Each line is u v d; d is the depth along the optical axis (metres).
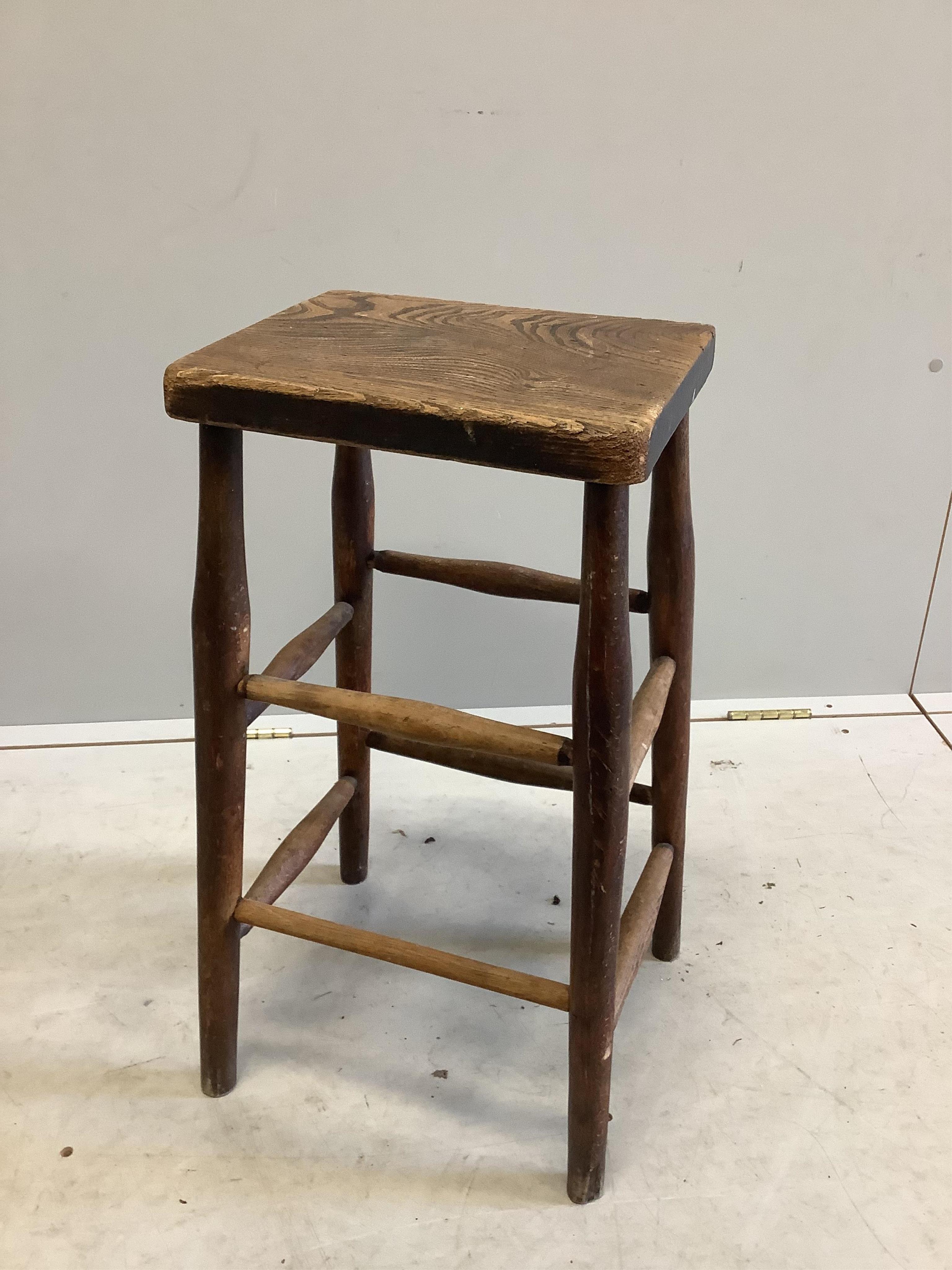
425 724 0.86
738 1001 1.15
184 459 1.44
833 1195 0.95
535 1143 1.00
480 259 1.35
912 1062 1.08
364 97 1.25
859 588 1.61
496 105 1.26
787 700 1.70
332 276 1.35
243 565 0.88
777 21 1.23
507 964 1.20
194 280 1.34
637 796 1.14
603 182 1.31
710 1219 0.93
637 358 0.85
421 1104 1.04
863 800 1.48
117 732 1.61
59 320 1.34
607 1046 0.90
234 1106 1.03
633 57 1.24
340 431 0.77
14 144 1.24
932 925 1.25
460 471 1.46
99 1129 1.00
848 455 1.50
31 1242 0.90
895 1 1.22
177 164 1.27
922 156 1.30
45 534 1.48
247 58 1.22
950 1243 0.91
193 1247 0.90
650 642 1.07
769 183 1.31
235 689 0.91
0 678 1.59
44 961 1.18
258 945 1.23
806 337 1.41
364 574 1.16
